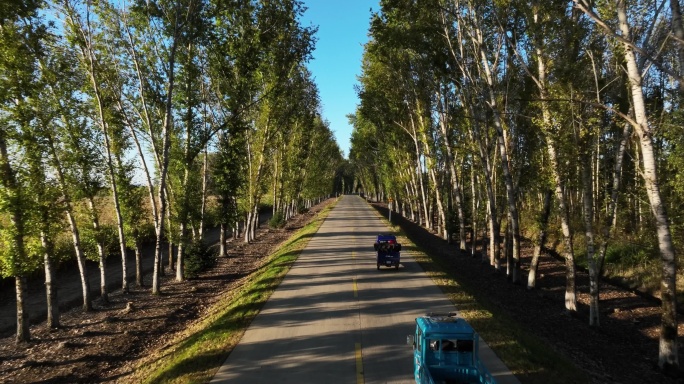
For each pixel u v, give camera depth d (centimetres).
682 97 1501
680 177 1712
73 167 1667
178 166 2244
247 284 1992
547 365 982
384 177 7144
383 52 2886
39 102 1419
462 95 2798
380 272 1988
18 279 1367
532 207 3944
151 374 1030
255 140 3706
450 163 3450
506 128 2455
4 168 1271
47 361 1199
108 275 2798
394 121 3919
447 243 3912
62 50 1623
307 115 4206
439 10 2320
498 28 2169
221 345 1086
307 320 1277
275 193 4944
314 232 3631
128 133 2156
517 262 2331
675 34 1166
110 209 2759
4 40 1249
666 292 1234
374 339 1109
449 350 802
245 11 2227
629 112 1836
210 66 2433
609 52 1698
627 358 1348
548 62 1686
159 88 2097
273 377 889
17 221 1284
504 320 1322
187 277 2328
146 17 1931
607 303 1994
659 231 1255
